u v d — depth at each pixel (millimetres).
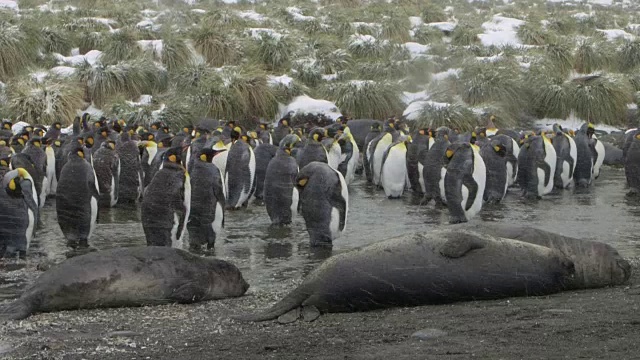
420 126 26078
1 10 32156
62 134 21047
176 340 6891
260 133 20922
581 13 49031
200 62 30469
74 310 8320
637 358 5664
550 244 8750
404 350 6148
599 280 8555
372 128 21953
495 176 16875
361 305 7598
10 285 9867
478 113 26828
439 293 7746
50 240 13250
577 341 6168
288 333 6898
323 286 7574
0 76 27719
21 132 20484
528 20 42312
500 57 32125
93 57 30344
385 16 38906
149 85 28359
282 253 12078
